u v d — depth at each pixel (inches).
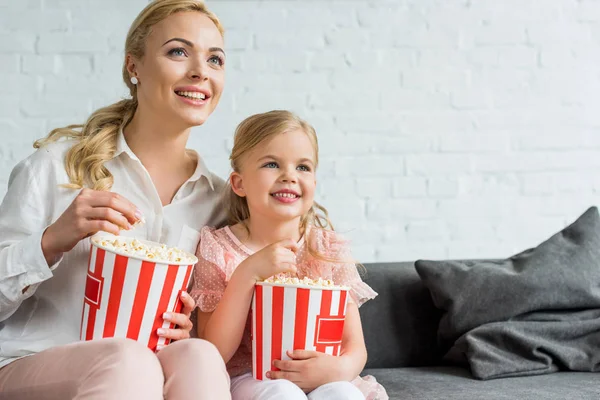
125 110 66.6
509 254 108.9
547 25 109.9
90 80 102.3
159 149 65.1
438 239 107.8
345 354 62.2
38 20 101.7
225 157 104.3
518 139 109.3
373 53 107.3
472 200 108.5
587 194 110.3
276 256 59.9
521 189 109.3
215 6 104.7
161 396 49.4
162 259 53.3
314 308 57.1
